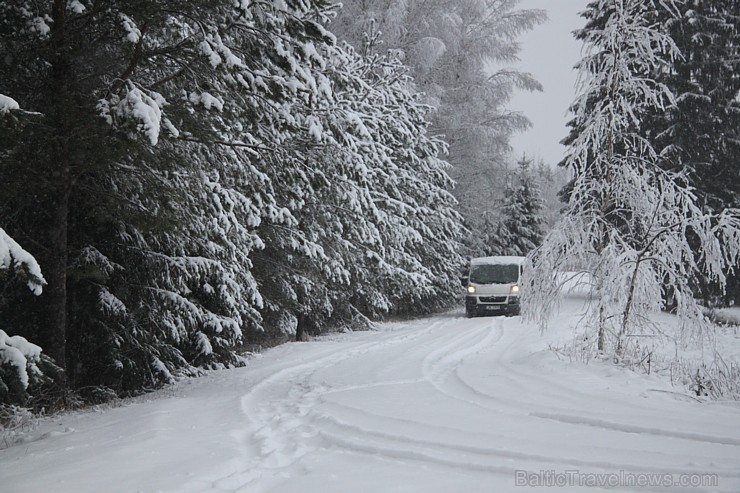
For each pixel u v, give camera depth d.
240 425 7.10
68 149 8.97
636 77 11.52
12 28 9.13
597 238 11.18
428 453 5.50
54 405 10.30
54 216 10.77
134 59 9.67
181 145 11.29
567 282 11.20
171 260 12.60
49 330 10.82
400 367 11.82
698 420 6.61
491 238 39.53
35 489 4.78
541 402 7.80
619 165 11.37
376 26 32.00
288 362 13.82
